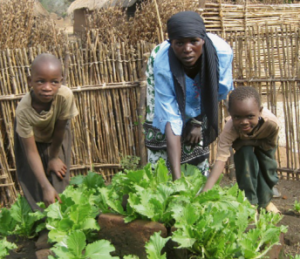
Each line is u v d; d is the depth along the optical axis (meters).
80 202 3.42
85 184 3.97
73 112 3.72
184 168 3.79
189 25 3.23
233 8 7.89
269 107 5.37
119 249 3.16
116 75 5.17
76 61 5.10
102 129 5.29
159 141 3.97
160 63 3.47
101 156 5.36
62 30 6.56
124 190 3.34
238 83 5.39
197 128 3.96
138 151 5.33
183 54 3.30
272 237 3.09
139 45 5.10
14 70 4.88
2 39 5.71
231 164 5.44
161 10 6.61
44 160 3.94
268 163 3.85
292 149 5.86
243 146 3.77
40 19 6.96
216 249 2.89
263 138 3.73
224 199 3.22
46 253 3.25
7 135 4.96
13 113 4.92
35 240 3.73
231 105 3.43
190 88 3.69
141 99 5.12
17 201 3.88
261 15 8.35
